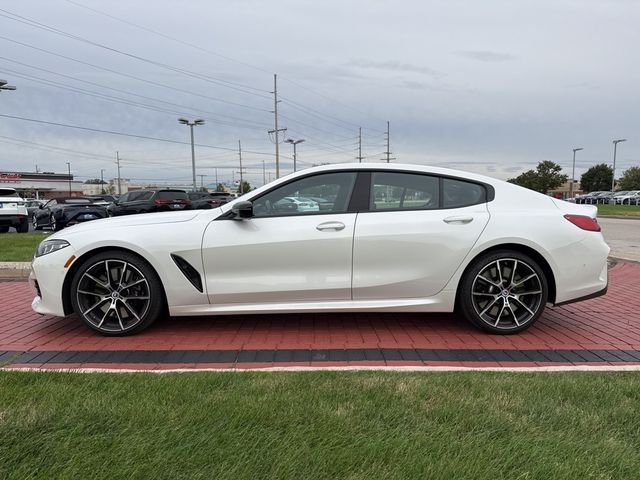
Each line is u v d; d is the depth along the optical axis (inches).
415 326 189.9
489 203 177.8
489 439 98.1
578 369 139.2
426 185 178.7
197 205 872.3
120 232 171.5
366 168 178.9
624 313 208.7
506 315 177.6
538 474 86.8
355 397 116.0
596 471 87.8
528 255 175.9
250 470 87.5
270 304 174.7
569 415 107.7
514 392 119.3
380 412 108.3
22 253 385.1
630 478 86.7
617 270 318.0
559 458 91.7
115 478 85.6
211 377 128.0
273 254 170.7
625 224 829.2
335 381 126.0
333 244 170.4
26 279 289.1
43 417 104.4
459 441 97.0
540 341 171.2
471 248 171.8
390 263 172.2
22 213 687.1
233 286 172.1
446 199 177.9
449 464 89.0
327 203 176.6
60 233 180.2
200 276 171.9
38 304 176.6
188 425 102.3
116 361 151.4
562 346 165.5
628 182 3454.7
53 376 129.4
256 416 105.5
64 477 85.4
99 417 105.2
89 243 169.9
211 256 170.6
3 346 166.4
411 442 96.2
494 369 138.8
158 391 119.1
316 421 104.2
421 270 172.7
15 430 99.6
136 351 161.2
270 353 158.7
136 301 175.6
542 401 114.3
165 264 169.9
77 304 172.9
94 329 174.4
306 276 172.1
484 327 176.4
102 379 127.0
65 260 170.6
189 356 155.9
